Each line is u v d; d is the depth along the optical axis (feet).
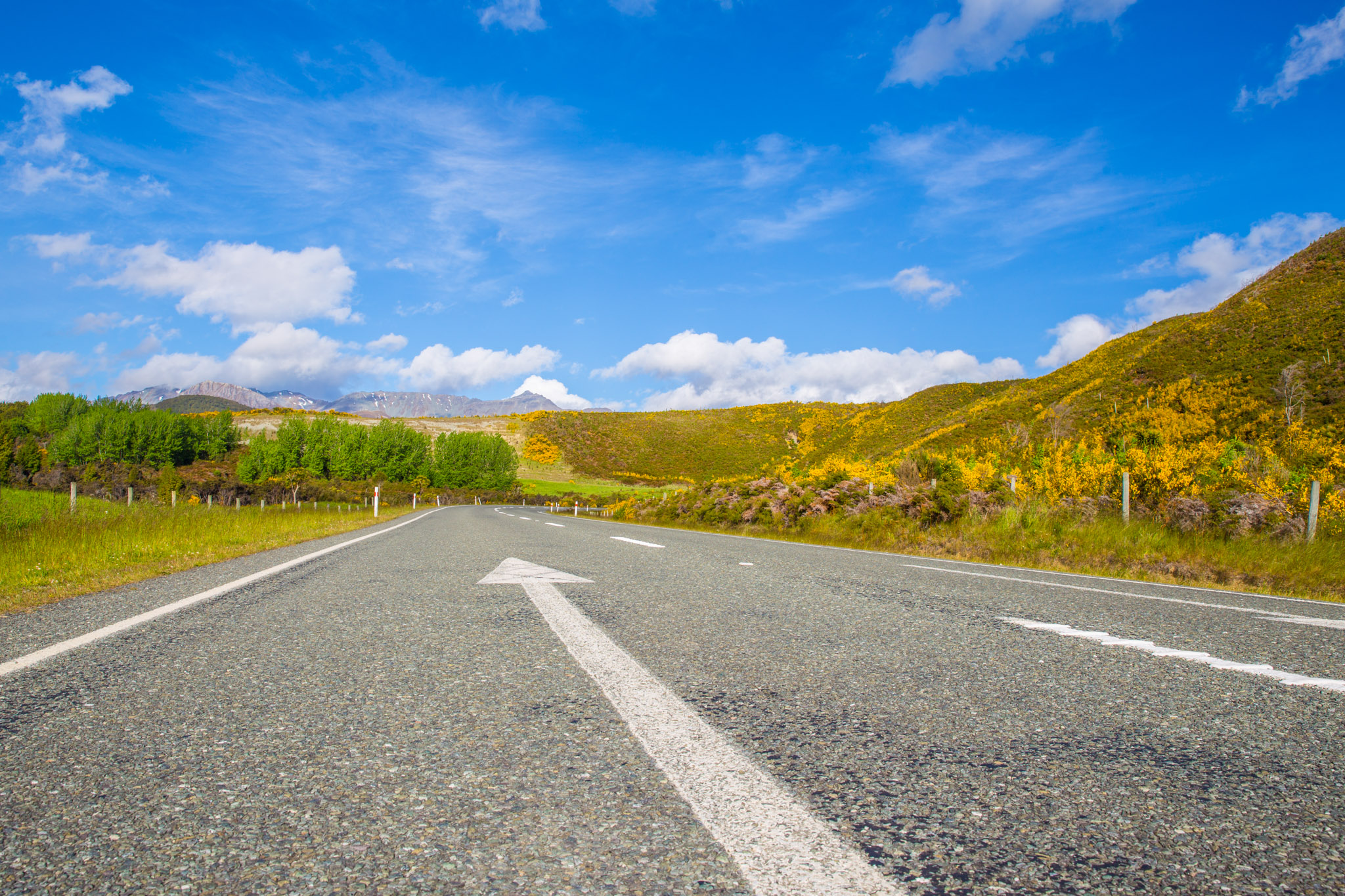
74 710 7.58
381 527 55.21
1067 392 160.66
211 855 4.54
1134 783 5.87
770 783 5.77
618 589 17.29
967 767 6.16
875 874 4.35
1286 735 7.11
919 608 14.74
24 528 31.50
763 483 73.61
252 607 14.51
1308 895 4.17
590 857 4.54
